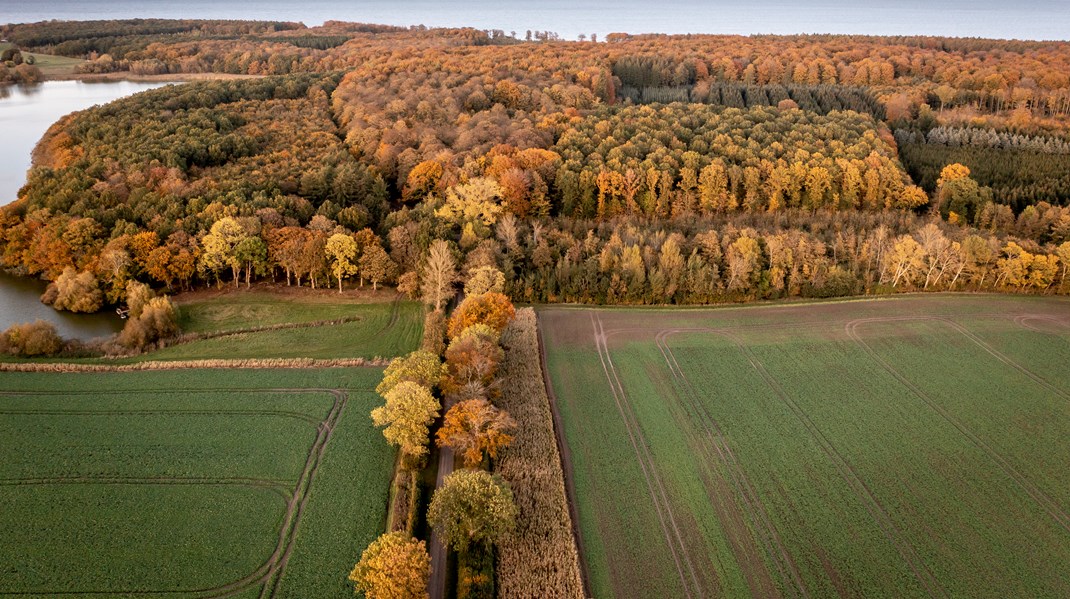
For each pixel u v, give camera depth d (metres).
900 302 125.00
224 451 78.50
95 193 133.25
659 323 115.06
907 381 98.81
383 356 101.25
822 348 107.56
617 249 125.19
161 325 103.19
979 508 74.62
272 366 97.00
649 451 82.19
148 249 117.69
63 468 74.69
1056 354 106.69
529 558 65.88
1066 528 72.12
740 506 73.75
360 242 124.44
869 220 146.25
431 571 63.31
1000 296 127.81
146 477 74.00
